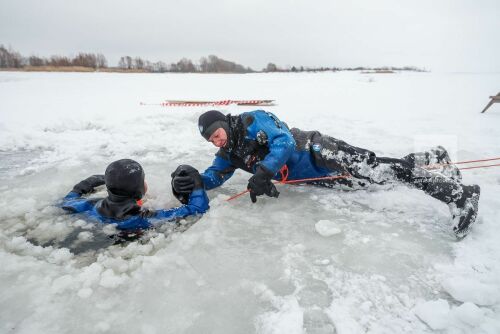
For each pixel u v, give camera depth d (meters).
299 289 2.01
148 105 9.45
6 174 4.14
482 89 15.72
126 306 1.91
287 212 2.94
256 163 2.96
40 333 1.74
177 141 5.55
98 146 5.32
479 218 2.66
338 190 3.33
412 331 1.71
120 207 2.75
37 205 3.25
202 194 2.97
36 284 2.09
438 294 1.95
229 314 1.84
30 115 7.53
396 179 2.78
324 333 1.72
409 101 10.78
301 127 6.53
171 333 1.74
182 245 2.45
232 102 9.84
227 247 2.45
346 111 8.53
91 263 2.37
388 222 2.72
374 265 2.20
